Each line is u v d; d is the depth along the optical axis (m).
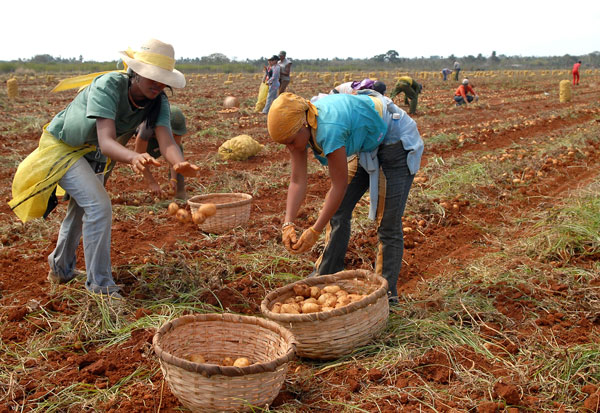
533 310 3.97
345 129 3.28
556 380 3.04
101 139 3.68
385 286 3.52
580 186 7.54
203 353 3.22
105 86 3.75
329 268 4.15
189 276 4.41
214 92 25.55
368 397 2.96
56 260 4.43
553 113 15.67
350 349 3.34
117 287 4.23
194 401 2.72
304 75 48.38
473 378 3.07
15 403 2.97
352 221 5.98
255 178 8.06
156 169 8.79
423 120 15.00
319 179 8.23
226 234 5.75
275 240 5.54
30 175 3.95
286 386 3.11
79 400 2.99
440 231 6.00
